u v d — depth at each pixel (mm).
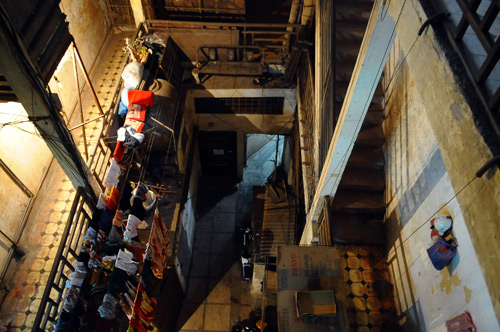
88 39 11047
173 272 9547
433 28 2646
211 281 12023
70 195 9164
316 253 6273
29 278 8086
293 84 11102
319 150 7770
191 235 12555
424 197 5992
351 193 7887
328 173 6383
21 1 5289
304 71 10344
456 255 5055
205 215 13781
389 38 4047
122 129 8031
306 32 10117
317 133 8008
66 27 6695
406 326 6680
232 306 11438
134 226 7395
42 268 8195
